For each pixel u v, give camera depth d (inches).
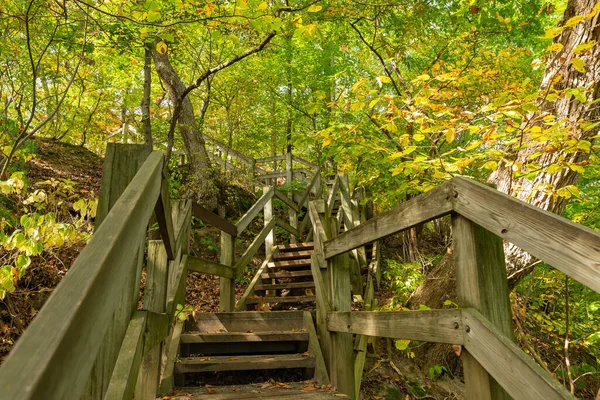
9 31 194.2
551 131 117.6
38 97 260.7
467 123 140.9
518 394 51.8
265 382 130.3
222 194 375.9
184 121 370.0
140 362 72.1
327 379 127.6
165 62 354.3
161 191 74.2
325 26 276.7
